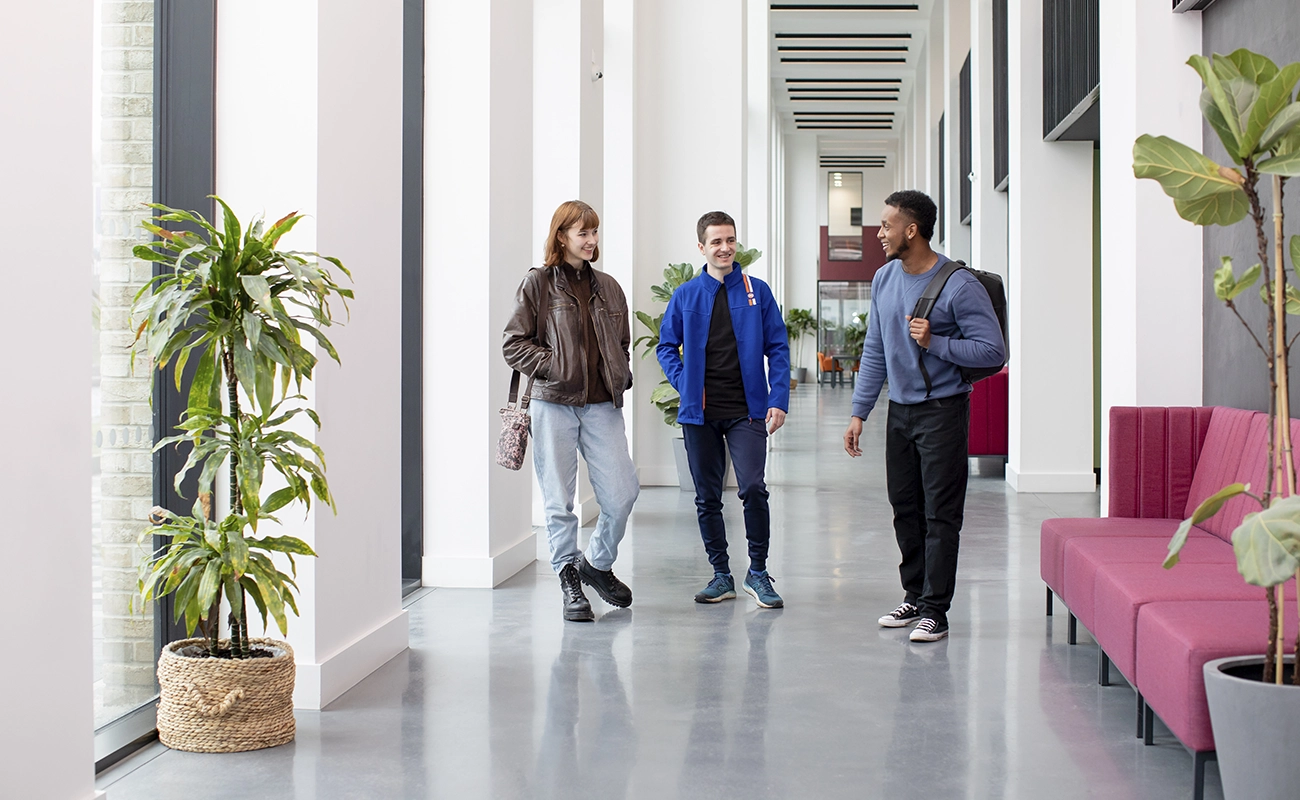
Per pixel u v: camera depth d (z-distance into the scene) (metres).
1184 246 4.82
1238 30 4.38
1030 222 8.33
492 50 4.82
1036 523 6.73
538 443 4.18
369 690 3.26
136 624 3.04
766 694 3.22
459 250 4.82
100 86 2.92
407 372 4.82
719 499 4.50
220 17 3.12
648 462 8.90
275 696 2.75
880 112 26.27
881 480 9.05
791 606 4.45
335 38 3.22
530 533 5.55
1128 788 2.47
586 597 4.52
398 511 3.73
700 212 8.83
